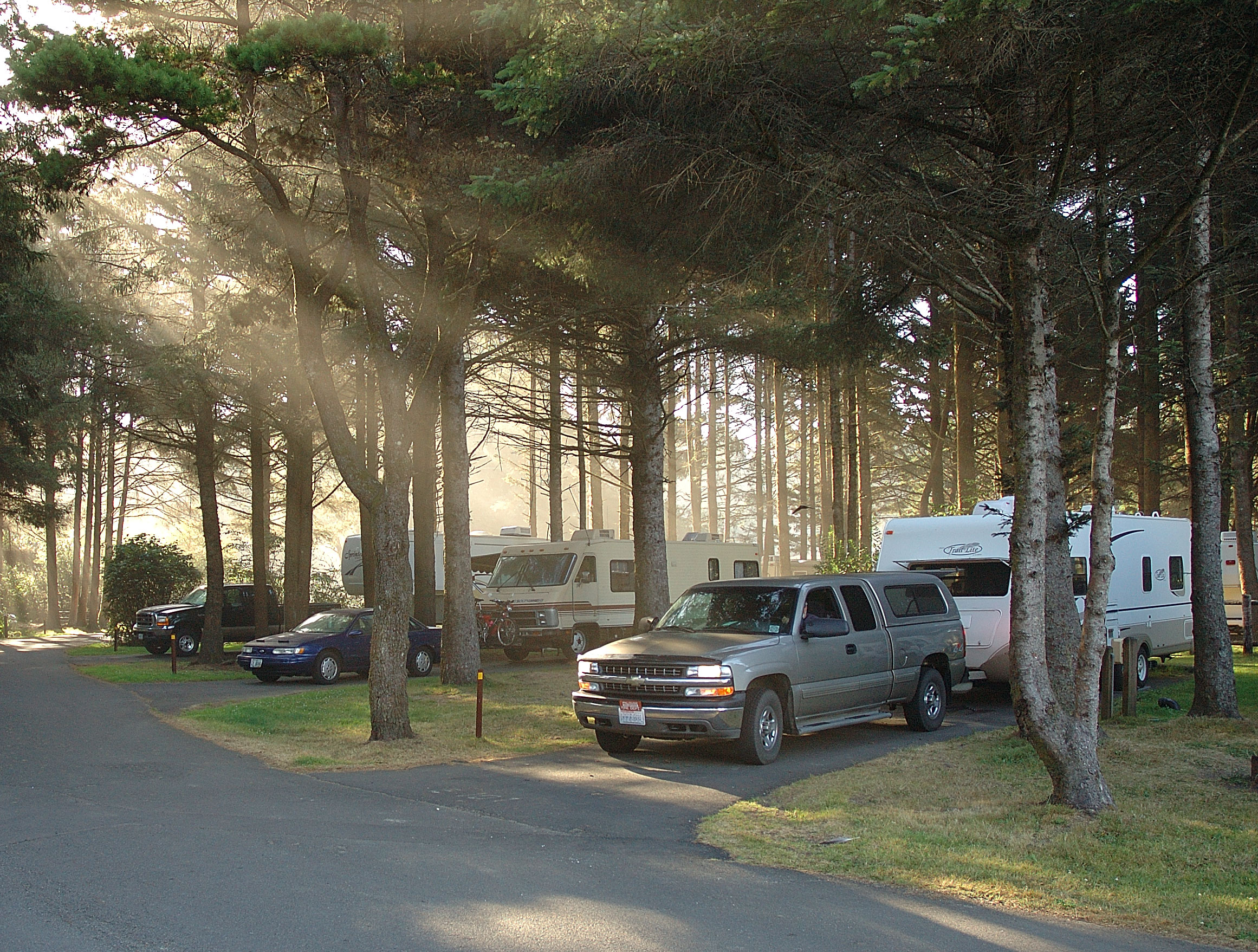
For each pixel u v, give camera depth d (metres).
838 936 5.18
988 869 6.34
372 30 10.49
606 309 16.12
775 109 8.93
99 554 49.03
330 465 33.41
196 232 18.22
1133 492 30.06
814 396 39.06
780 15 8.10
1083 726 7.80
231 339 19.27
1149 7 7.45
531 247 12.62
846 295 12.16
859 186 8.97
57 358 19.92
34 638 38.91
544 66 9.41
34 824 7.48
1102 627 7.86
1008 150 8.69
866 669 11.61
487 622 23.45
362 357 18.80
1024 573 7.93
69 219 19.77
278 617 28.20
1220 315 16.30
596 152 9.82
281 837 7.11
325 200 15.18
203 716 13.69
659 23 8.70
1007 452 17.02
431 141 12.36
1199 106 8.30
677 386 19.22
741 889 6.01
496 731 12.37
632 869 6.43
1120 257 10.68
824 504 40.97
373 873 6.17
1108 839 6.95
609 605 24.23
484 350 20.45
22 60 9.73
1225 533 25.53
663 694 10.17
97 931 5.08
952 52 7.74
